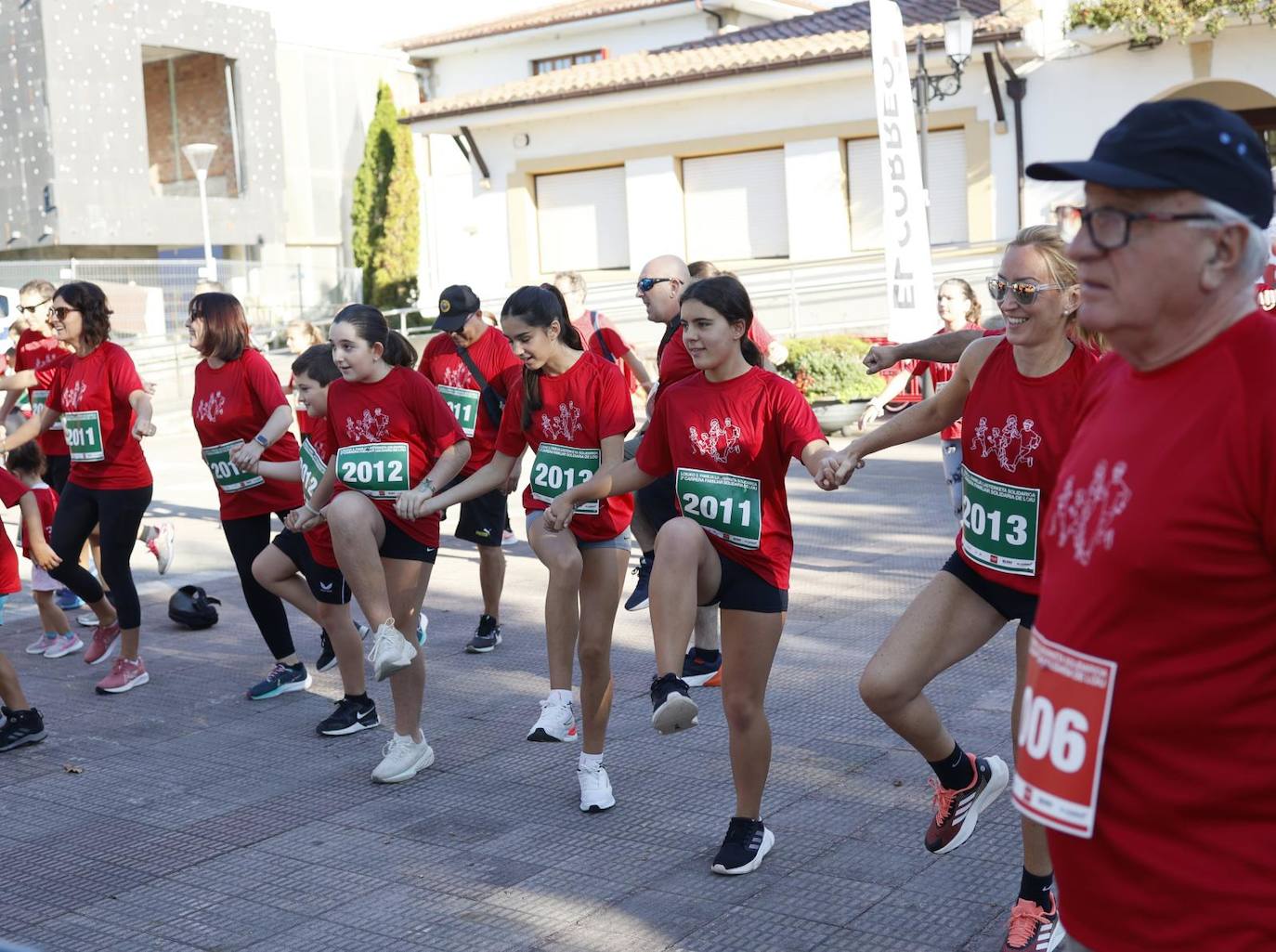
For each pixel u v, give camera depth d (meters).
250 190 33.94
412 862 4.66
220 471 6.75
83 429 6.96
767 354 7.63
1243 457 1.86
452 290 7.31
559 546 5.01
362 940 4.06
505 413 5.22
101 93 30.98
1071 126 20.20
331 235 38.09
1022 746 2.14
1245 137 1.91
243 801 5.41
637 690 6.66
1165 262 1.90
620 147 23.61
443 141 33.28
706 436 4.12
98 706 6.91
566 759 5.70
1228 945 1.91
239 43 33.47
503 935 4.03
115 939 4.15
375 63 38.97
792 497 12.41
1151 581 1.91
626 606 8.28
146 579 10.15
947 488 12.48
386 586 5.41
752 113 22.53
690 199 23.41
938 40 19.98
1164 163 1.89
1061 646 2.04
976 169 20.80
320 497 5.70
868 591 8.55
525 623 8.27
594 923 4.07
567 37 32.28
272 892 4.47
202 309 6.57
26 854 4.93
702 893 4.25
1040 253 3.30
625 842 4.72
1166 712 1.93
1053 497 2.14
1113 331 1.97
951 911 4.03
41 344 8.92
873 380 16.66
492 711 6.48
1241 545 1.87
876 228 22.11
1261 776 1.91
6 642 8.45
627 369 8.05
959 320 8.19
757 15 32.19
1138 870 1.98
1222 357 1.91
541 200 24.61
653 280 6.70
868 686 3.54
